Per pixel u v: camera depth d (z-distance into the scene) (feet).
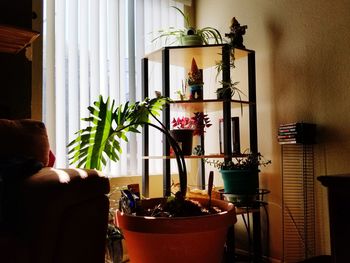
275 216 7.56
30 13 6.88
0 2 6.59
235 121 7.63
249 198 6.57
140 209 5.40
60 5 7.35
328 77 6.66
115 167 7.93
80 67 7.59
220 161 8.68
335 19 6.59
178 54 7.66
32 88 6.91
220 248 4.91
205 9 9.41
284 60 7.45
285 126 6.77
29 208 3.79
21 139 4.90
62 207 3.75
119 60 8.11
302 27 7.14
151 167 8.68
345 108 6.38
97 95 7.73
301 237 7.02
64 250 3.82
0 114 6.37
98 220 4.05
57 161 7.14
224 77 7.23
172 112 8.63
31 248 3.66
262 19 7.95
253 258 7.43
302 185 7.03
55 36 7.23
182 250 4.54
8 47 6.47
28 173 4.18
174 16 9.35
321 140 6.72
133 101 8.28
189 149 7.01
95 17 7.82
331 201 4.37
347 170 6.29
